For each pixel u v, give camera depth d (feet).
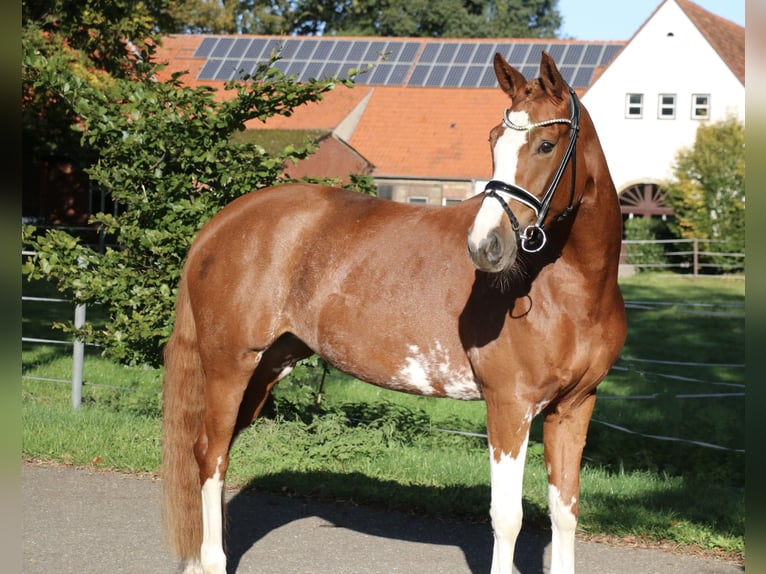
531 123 11.55
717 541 17.13
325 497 19.88
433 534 17.61
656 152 104.22
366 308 14.11
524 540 17.35
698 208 88.79
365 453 22.79
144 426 25.14
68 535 16.94
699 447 25.20
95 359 36.86
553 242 12.65
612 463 24.18
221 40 120.98
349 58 118.52
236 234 15.24
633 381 36.88
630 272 90.38
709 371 39.29
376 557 16.31
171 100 23.09
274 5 155.63
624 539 17.52
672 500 19.89
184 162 23.26
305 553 16.49
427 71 114.73
